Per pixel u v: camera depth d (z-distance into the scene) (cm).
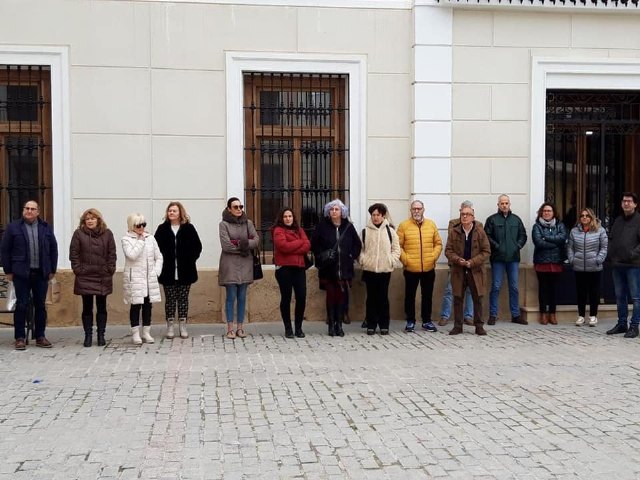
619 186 1200
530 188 1153
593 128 1193
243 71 1100
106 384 732
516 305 1123
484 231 1045
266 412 636
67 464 510
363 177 1124
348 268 1007
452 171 1131
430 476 487
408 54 1133
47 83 1070
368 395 692
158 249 949
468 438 566
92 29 1060
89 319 931
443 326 1100
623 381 749
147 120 1076
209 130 1091
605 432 580
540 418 619
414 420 613
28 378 758
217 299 1097
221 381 745
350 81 1121
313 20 1109
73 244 919
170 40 1077
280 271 988
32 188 1070
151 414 630
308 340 975
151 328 1063
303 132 1128
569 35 1156
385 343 957
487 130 1140
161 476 488
